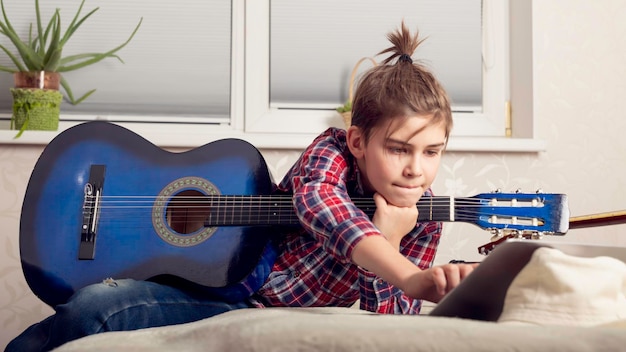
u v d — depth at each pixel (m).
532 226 1.33
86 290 1.19
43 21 2.20
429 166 1.19
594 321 0.61
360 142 1.25
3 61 2.19
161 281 1.41
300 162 1.36
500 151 2.14
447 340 0.51
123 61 2.22
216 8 2.24
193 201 1.42
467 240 2.11
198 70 2.24
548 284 0.63
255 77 2.22
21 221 1.42
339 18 2.27
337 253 1.08
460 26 2.31
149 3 2.23
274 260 1.38
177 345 0.64
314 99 2.26
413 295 0.91
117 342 0.69
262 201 1.39
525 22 2.23
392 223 1.21
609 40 2.25
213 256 1.38
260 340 0.55
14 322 1.96
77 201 1.44
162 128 2.20
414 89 1.17
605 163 2.21
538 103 2.21
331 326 0.54
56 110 2.06
